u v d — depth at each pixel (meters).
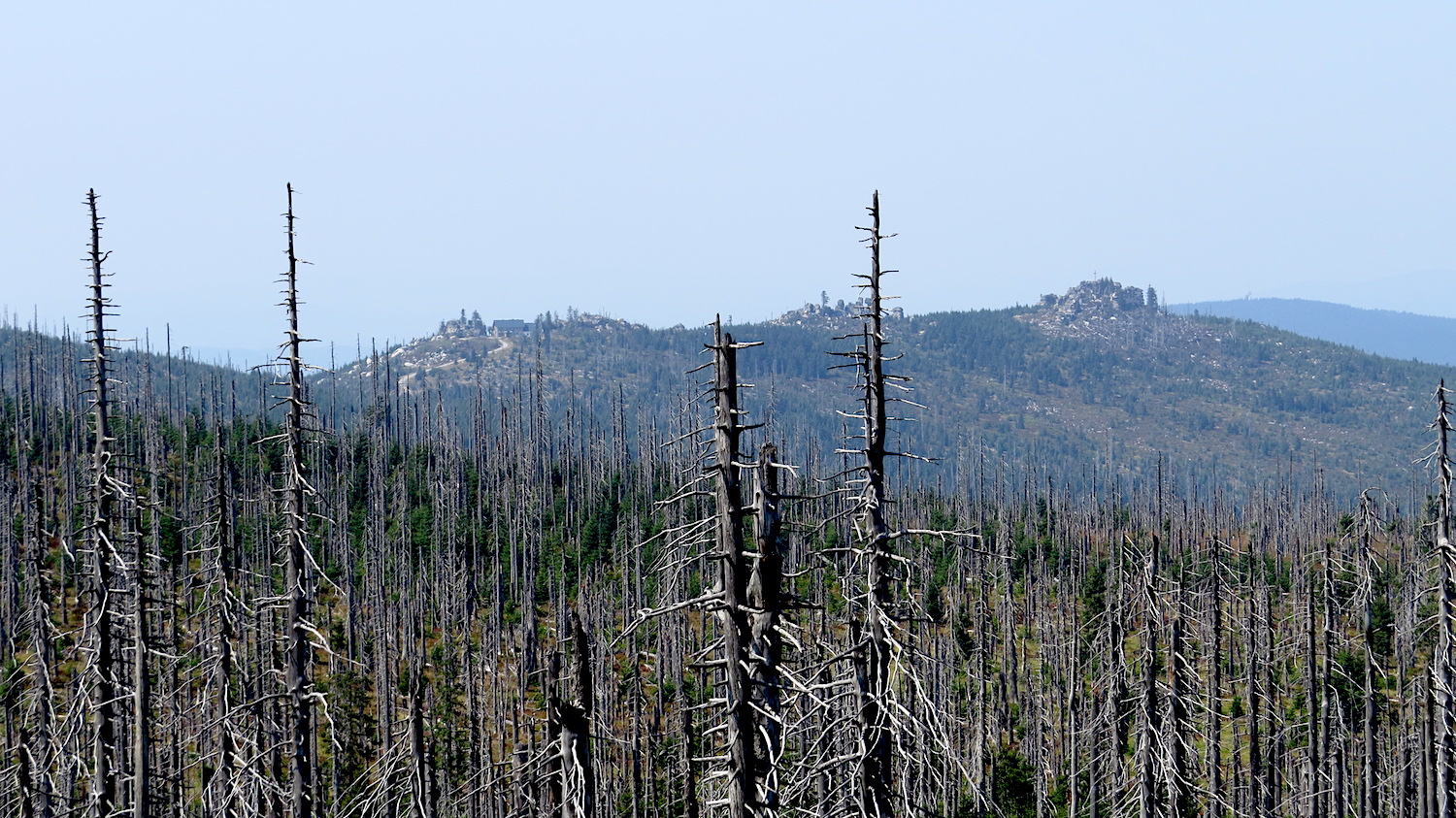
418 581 110.06
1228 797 55.38
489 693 83.69
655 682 74.81
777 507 15.71
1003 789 66.38
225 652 33.41
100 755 30.86
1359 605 50.75
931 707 22.44
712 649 15.80
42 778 41.38
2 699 59.31
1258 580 78.50
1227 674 67.75
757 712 15.44
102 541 30.16
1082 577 118.31
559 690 19.41
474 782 58.41
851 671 22.62
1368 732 50.53
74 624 84.81
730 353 15.08
